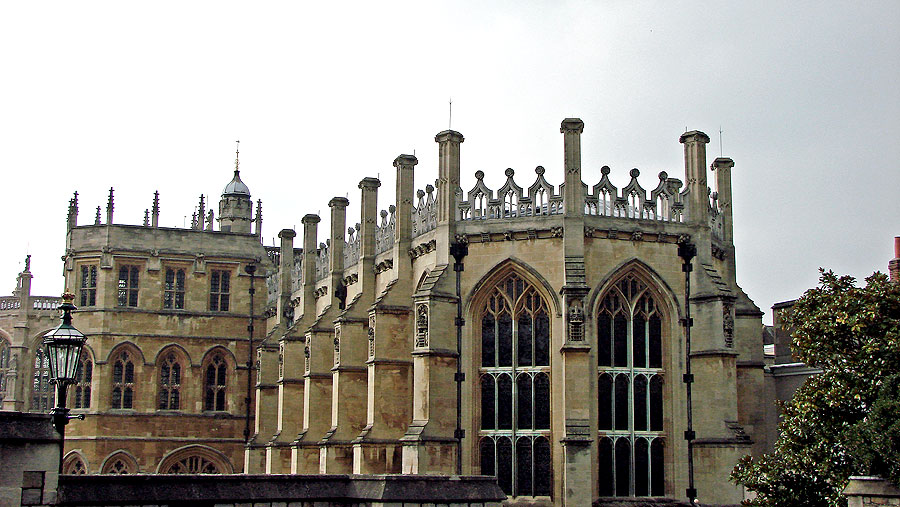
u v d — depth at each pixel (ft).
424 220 201.05
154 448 287.89
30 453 98.02
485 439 181.57
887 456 115.24
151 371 291.38
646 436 179.01
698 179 187.42
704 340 181.16
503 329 183.62
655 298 183.52
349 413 216.33
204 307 300.81
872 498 111.45
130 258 295.69
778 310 221.25
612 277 180.14
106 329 289.53
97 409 285.02
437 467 177.17
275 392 275.18
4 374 334.44
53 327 312.50
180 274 301.02
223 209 345.92
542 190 184.44
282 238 283.59
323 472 212.02
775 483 131.54
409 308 201.46
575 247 178.70
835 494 124.57
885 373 124.47
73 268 296.10
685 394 180.75
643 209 185.68
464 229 187.01
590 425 174.29
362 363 219.00
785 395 210.59
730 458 174.40
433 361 180.04
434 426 178.81
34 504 97.81
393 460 195.21
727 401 177.88
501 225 184.55
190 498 111.96
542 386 179.52
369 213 224.94
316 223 261.65
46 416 100.42
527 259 182.29
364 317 220.23
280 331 278.26
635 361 180.86
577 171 181.37
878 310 127.34
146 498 109.19
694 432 179.52
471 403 182.60
